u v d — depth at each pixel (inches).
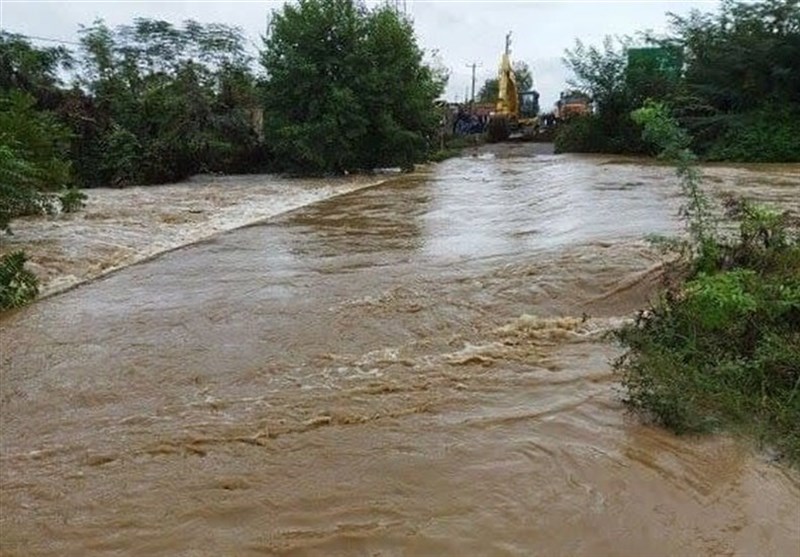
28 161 469.4
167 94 816.3
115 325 239.6
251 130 865.5
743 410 155.7
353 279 285.1
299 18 808.3
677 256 265.1
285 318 239.1
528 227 378.9
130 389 187.2
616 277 260.7
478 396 172.7
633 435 149.9
